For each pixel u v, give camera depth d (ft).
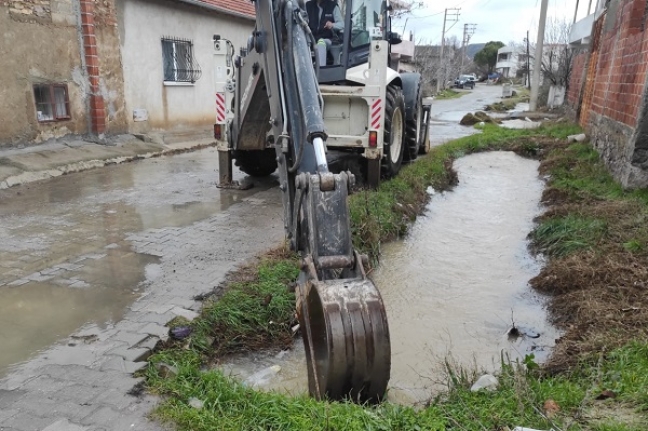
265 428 7.66
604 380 8.80
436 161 30.71
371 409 7.97
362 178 23.18
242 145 18.11
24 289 13.05
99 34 32.35
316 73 11.66
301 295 8.92
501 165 34.14
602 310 12.05
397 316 13.53
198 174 27.40
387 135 23.00
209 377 9.08
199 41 41.68
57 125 30.07
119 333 10.91
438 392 9.62
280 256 14.98
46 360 9.88
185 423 7.95
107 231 17.62
